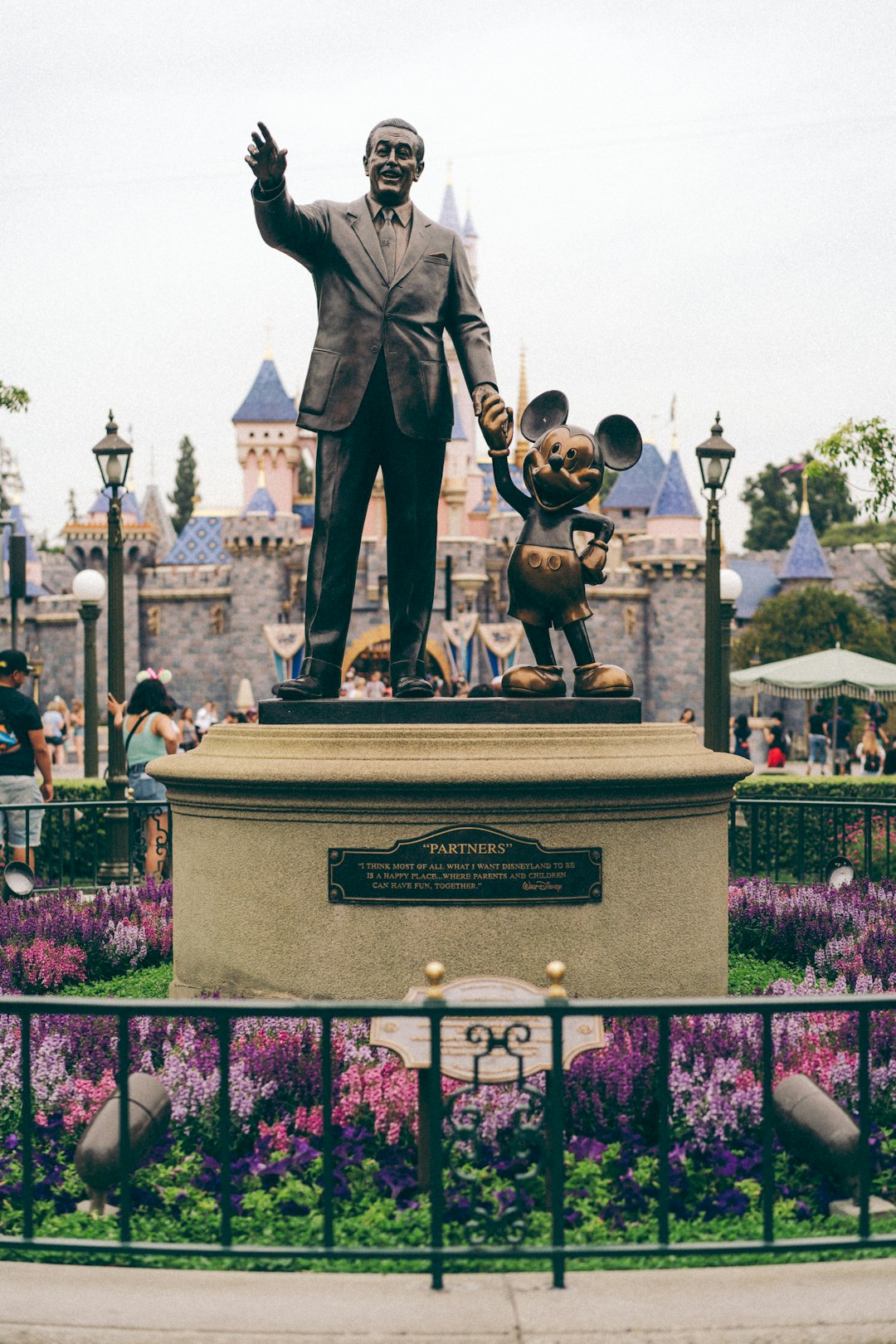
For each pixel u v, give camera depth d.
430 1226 3.83
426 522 6.46
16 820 9.92
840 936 7.43
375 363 6.19
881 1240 3.42
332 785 5.41
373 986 5.52
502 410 6.20
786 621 55.28
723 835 6.09
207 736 6.12
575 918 5.54
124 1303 3.34
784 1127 4.21
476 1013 3.30
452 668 55.38
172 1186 4.21
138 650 66.00
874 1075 4.82
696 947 5.84
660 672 64.50
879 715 32.41
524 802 5.45
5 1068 4.94
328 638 6.33
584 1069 4.64
